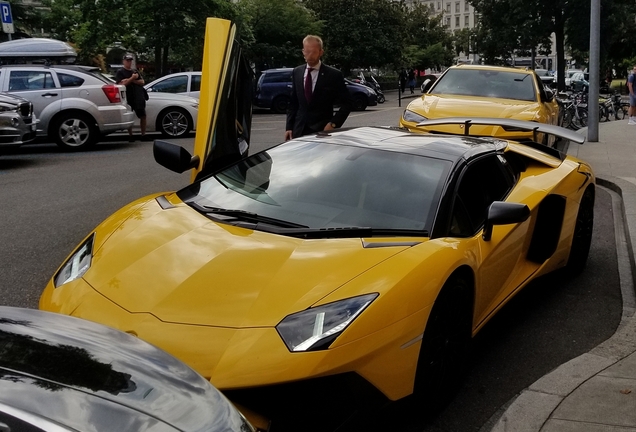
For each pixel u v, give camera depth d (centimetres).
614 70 6300
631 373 384
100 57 2939
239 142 551
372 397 293
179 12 2630
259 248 339
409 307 309
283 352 277
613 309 515
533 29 4056
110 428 180
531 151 541
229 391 272
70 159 1253
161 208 402
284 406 276
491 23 4325
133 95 1515
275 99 2814
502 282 438
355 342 285
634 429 322
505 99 982
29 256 604
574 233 554
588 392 360
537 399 353
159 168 1147
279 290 304
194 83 1889
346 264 323
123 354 227
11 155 1317
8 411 171
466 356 371
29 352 209
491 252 403
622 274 600
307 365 274
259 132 1775
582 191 550
